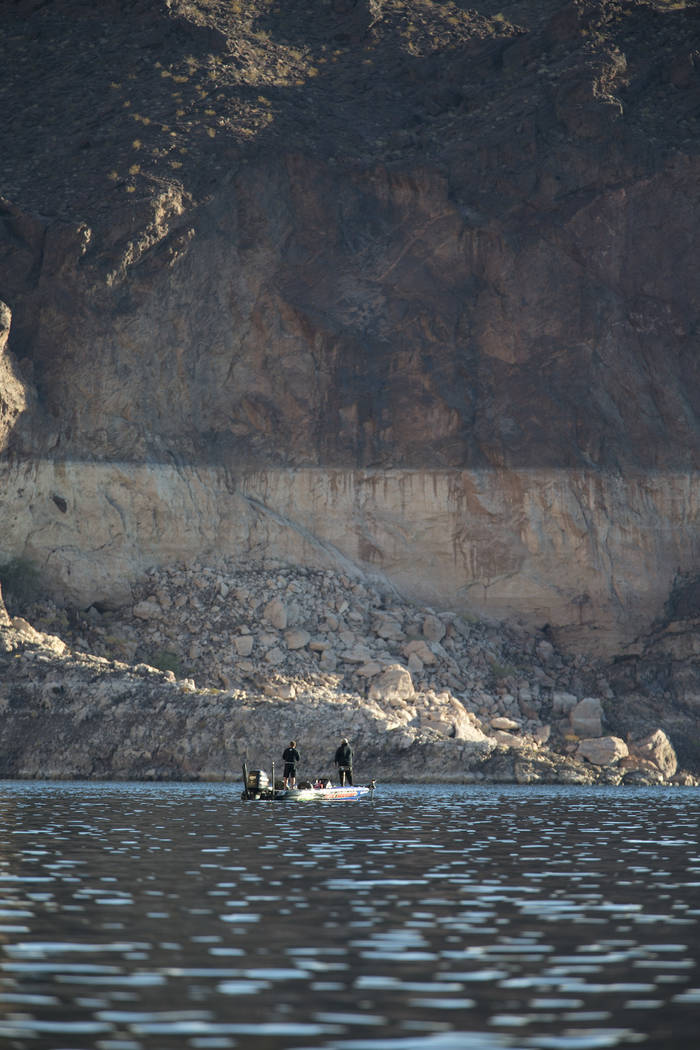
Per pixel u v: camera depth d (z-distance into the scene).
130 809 136.25
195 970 50.09
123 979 48.41
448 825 122.44
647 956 53.75
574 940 57.25
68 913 62.88
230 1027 41.78
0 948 53.84
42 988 46.81
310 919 62.06
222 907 65.38
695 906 67.69
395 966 51.25
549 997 46.31
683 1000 45.97
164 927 59.28
